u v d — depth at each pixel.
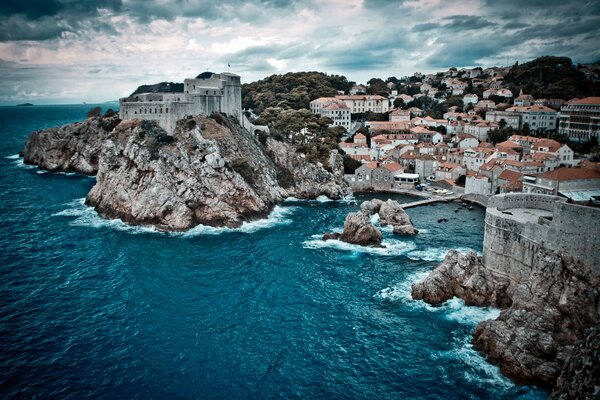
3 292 83.31
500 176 152.62
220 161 132.25
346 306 79.62
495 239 77.12
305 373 61.75
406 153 193.75
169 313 77.00
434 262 98.56
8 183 174.50
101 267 95.50
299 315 76.75
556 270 62.84
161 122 148.00
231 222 125.88
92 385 58.72
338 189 165.38
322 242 112.88
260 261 100.25
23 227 120.25
